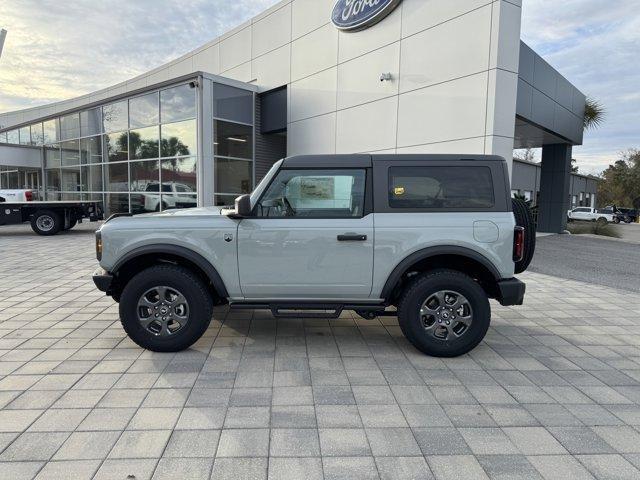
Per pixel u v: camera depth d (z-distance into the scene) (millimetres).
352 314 5535
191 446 2680
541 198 18531
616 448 2730
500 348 4461
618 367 4012
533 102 12727
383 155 4117
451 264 4266
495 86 9242
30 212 14117
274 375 3707
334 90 13516
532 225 4316
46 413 3055
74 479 2367
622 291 7270
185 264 4320
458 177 4043
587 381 3699
